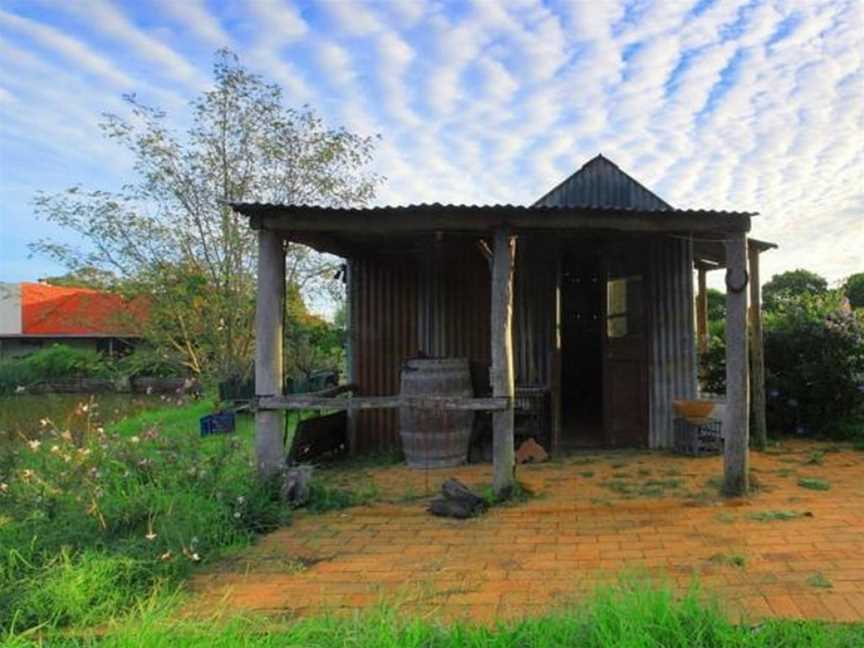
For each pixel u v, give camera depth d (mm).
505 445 4746
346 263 7668
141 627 2520
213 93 11445
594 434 7785
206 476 4422
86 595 2852
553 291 7008
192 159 11586
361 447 7340
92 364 18609
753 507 4336
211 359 12281
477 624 2594
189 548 3477
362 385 7398
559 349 6996
